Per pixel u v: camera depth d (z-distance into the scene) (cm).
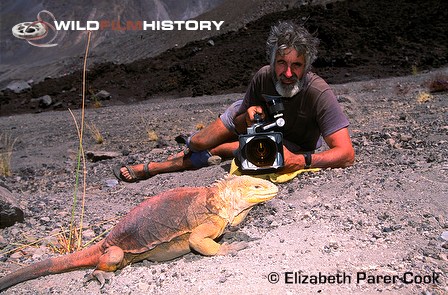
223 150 217
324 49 637
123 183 229
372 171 185
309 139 195
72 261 139
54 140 391
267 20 782
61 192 233
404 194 159
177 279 125
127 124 416
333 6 750
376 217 147
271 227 150
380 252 128
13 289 135
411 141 235
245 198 137
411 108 336
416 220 143
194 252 138
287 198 169
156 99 606
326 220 148
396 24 656
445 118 283
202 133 213
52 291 130
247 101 196
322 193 169
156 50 897
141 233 135
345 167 191
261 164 173
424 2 701
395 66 554
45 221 187
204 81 612
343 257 126
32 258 156
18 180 270
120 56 927
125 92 647
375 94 423
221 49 703
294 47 171
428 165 186
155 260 139
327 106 184
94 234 170
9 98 696
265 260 128
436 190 159
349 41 636
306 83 182
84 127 433
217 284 118
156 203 138
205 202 136
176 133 350
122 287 126
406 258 124
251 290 114
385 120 304
